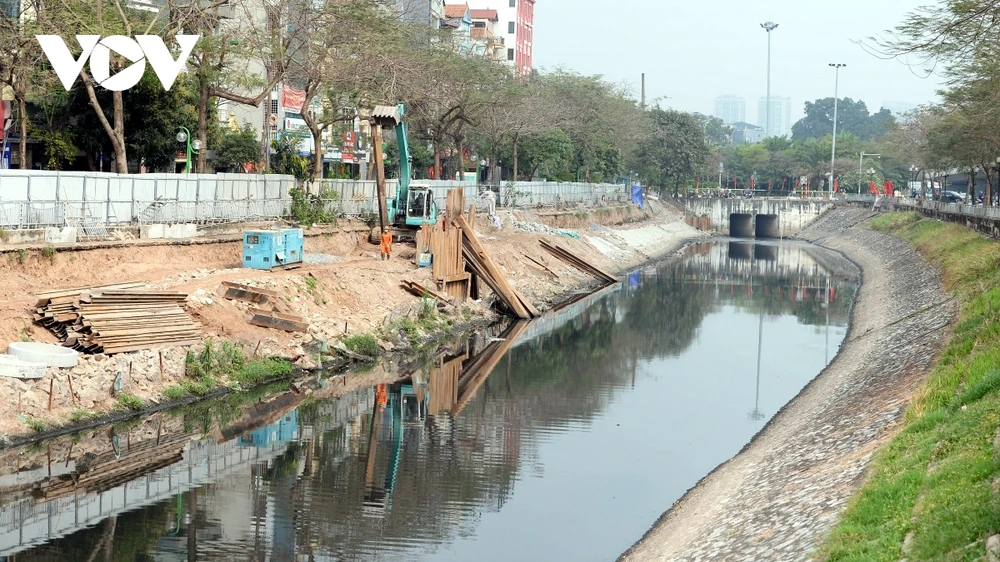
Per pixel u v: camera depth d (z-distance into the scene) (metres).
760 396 46.88
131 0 62.25
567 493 32.03
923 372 34.41
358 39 68.31
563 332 65.44
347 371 48.75
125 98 62.25
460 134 103.31
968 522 17.28
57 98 61.28
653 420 42.03
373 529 28.28
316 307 51.38
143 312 40.38
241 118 93.81
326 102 85.50
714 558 22.81
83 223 48.66
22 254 41.97
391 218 69.56
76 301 38.47
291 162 70.12
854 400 35.78
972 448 21.41
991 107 53.78
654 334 65.94
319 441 36.94
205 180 59.03
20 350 34.19
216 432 37.06
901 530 18.56
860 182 193.12
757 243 160.50
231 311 45.78
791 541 21.23
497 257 79.25
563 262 93.62
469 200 94.25
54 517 28.00
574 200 132.38
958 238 80.25
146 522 28.02
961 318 41.75
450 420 41.06
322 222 68.44
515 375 50.94
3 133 61.16
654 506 30.88
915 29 31.95
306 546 26.88
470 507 30.52
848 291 92.75
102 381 35.91
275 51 60.62
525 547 27.23
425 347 56.09
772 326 70.56
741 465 33.19
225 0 58.22
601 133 146.25
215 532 27.53
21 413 32.75
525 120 114.12
